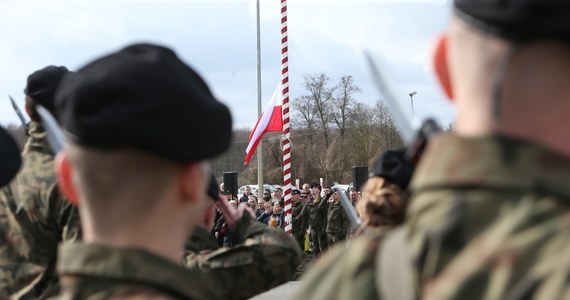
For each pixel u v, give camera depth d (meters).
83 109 1.45
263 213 21.75
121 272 1.45
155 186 1.47
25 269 3.39
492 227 1.12
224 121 1.61
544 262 1.06
